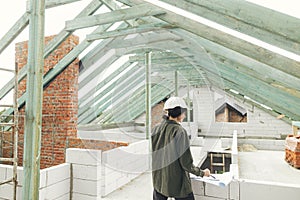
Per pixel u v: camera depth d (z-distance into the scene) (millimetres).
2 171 2873
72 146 4410
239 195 2139
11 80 4098
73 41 4250
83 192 3115
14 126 2385
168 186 1807
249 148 6910
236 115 7891
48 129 4648
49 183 2842
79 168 3146
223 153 5676
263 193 2084
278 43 1728
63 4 2959
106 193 3197
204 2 1789
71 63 4242
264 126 7547
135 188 3494
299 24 1431
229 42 2281
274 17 1507
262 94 4074
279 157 5961
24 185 2332
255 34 1771
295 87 2449
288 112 4645
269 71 2551
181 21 2381
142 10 2588
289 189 2020
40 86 2355
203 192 2236
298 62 2023
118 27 3324
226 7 1676
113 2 3078
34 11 2385
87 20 3133
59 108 4574
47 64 4266
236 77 3758
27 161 2336
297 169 4723
